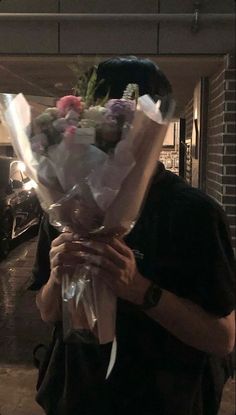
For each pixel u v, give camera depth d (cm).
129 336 162
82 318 157
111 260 147
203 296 158
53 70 559
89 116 145
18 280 720
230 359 184
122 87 164
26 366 428
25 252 922
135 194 146
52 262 154
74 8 466
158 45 466
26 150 149
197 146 671
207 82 626
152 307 153
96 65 169
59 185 147
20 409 362
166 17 455
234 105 493
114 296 154
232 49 467
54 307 172
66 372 171
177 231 158
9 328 521
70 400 169
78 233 151
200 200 160
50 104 162
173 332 157
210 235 158
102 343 154
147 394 161
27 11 466
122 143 142
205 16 455
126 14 457
